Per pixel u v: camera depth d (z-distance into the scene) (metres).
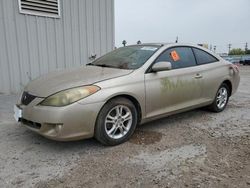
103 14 8.94
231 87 5.63
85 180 2.80
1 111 5.30
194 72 4.67
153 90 3.99
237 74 5.78
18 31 6.93
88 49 8.68
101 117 3.46
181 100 4.48
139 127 4.46
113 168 3.05
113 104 3.56
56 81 3.66
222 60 5.48
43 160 3.24
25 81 7.23
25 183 2.74
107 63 4.47
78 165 3.12
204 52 5.13
